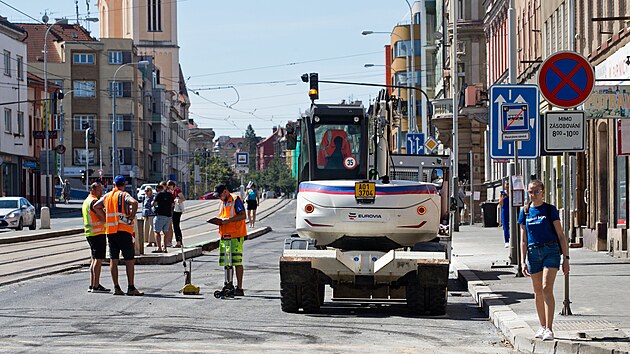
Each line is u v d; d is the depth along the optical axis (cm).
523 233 1759
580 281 2653
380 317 2208
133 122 15988
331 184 2361
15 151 10512
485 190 8319
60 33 16412
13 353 1650
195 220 8294
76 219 8875
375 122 2578
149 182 18038
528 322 1928
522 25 6381
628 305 2138
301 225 2381
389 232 2347
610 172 3819
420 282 2191
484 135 8388
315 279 2261
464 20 9075
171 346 1736
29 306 2384
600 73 3953
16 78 10594
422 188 2355
